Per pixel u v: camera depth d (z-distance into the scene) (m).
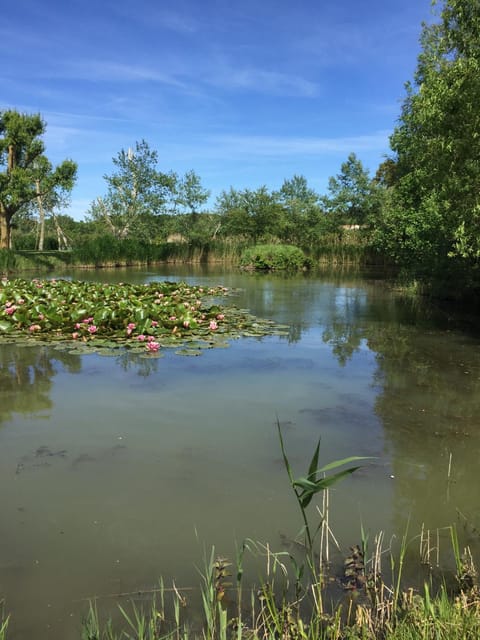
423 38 14.72
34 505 2.74
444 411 4.24
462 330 7.97
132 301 8.88
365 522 2.62
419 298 12.48
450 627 1.72
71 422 3.90
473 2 6.31
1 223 22.55
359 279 19.11
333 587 2.13
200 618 1.96
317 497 2.88
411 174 13.83
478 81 5.92
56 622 1.94
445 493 2.92
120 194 29.59
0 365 5.57
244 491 2.91
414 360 5.96
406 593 2.06
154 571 2.23
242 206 34.09
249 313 9.78
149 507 2.73
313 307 10.79
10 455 3.33
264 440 3.61
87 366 5.55
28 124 21.83
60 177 22.28
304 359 5.97
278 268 25.12
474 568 2.20
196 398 4.49
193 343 6.70
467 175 6.32
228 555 2.34
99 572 2.22
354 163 30.45
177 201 32.38
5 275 19.66
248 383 4.96
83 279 18.03
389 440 3.65
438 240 11.28
